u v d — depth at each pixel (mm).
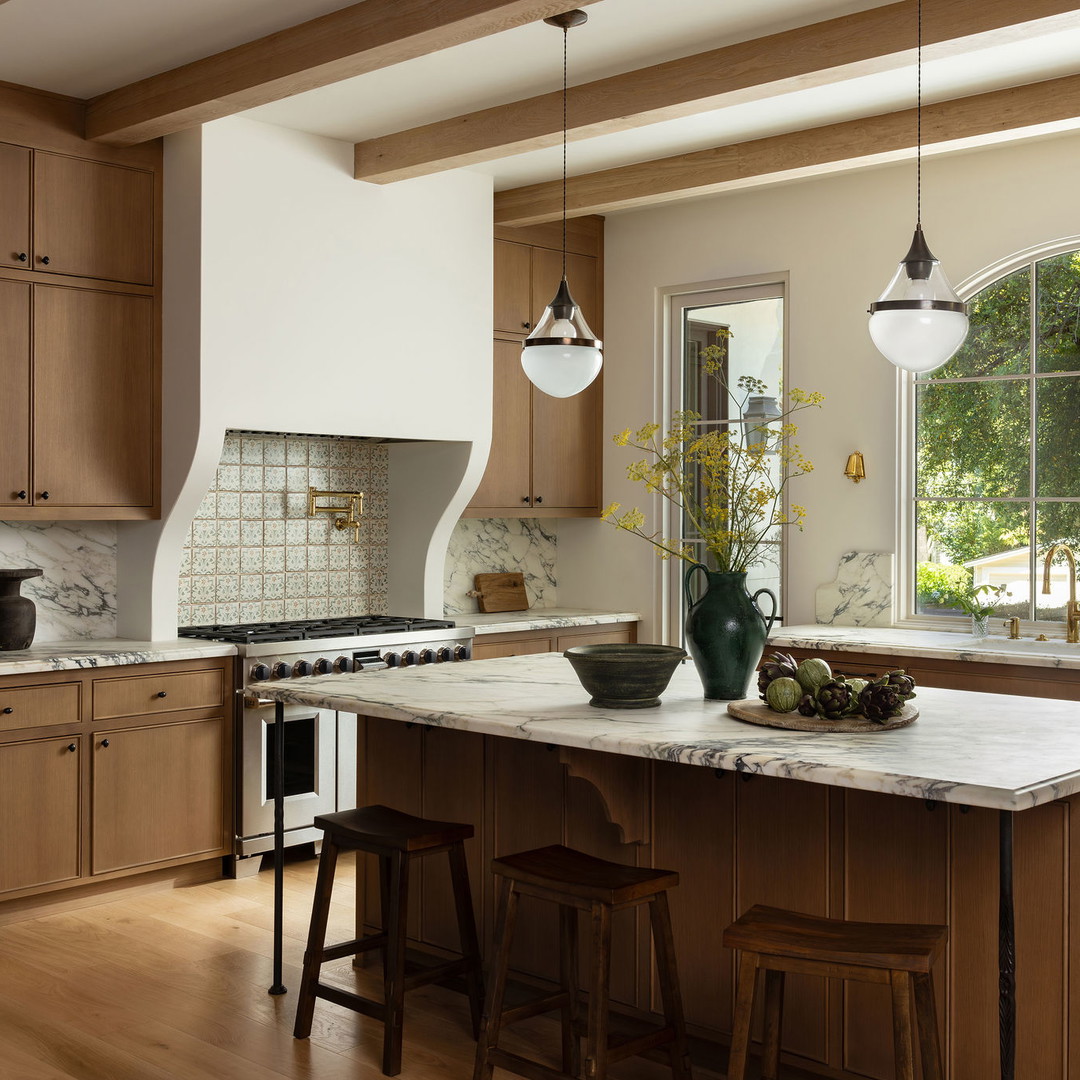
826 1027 3043
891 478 5602
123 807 4617
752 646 3312
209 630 5234
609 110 4375
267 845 5027
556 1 3334
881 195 5613
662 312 6438
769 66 3984
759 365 6117
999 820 2740
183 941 4234
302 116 4828
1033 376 5270
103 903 4645
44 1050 3346
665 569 6469
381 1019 3246
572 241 6484
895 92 4543
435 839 3307
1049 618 5246
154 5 3775
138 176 4852
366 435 5293
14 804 4320
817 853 3031
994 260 5301
